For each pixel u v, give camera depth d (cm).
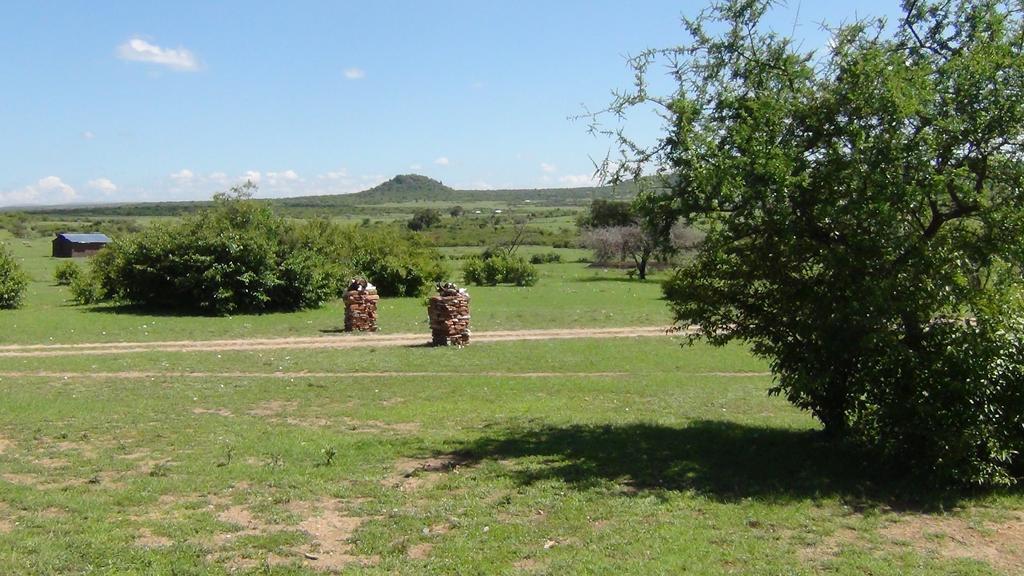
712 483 892
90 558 638
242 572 619
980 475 834
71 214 17625
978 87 863
